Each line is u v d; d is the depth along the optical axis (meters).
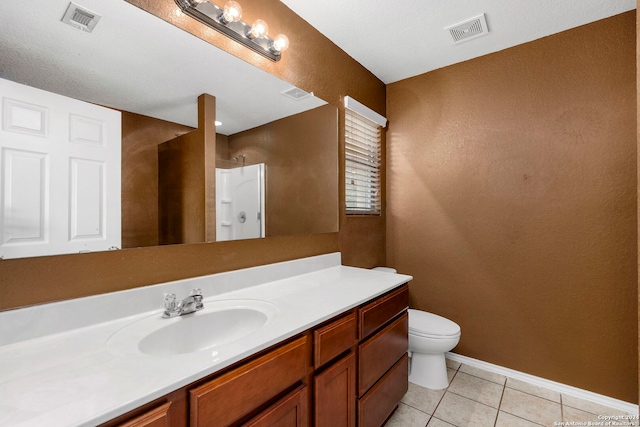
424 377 1.97
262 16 1.52
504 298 2.10
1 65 0.82
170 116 1.19
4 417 0.54
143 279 1.11
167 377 0.68
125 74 1.06
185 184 1.24
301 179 1.79
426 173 2.42
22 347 0.82
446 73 2.33
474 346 2.22
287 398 0.95
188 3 1.21
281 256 1.67
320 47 1.90
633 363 1.70
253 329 1.14
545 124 1.95
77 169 0.95
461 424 1.60
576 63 1.85
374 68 2.37
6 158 0.82
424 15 1.74
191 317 1.08
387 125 2.63
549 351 1.95
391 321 1.60
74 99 0.95
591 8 1.68
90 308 0.96
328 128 1.98
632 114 1.69
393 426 1.59
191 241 1.26
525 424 1.60
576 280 1.86
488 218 2.16
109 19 1.02
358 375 1.30
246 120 1.47
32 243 0.87
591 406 1.75
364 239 2.36
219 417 0.75
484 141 2.17
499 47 2.07
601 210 1.78
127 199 1.07
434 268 2.39
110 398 0.60
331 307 1.18
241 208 1.46
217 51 1.34
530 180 2.00
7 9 0.84
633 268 1.70
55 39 0.91
